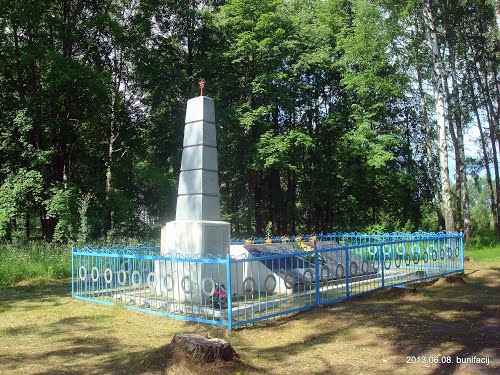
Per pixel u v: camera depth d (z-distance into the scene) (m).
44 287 12.33
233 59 26.98
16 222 24.41
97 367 5.55
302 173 30.17
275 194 31.28
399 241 11.05
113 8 26.05
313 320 7.57
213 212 10.27
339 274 11.21
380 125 28.48
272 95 26.47
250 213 28.91
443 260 12.81
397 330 6.72
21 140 21.56
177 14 27.92
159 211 26.61
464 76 28.58
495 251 19.12
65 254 15.61
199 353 5.12
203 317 7.71
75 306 9.47
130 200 24.83
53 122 22.36
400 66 24.88
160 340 6.71
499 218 29.61
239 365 5.20
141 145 26.34
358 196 29.86
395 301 8.92
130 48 26.16
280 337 6.70
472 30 27.34
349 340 6.41
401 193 29.50
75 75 21.17
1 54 21.91
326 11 29.72
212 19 27.09
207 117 10.44
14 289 12.02
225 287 9.45
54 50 21.19
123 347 6.42
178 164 25.62
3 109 23.50
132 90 27.70
